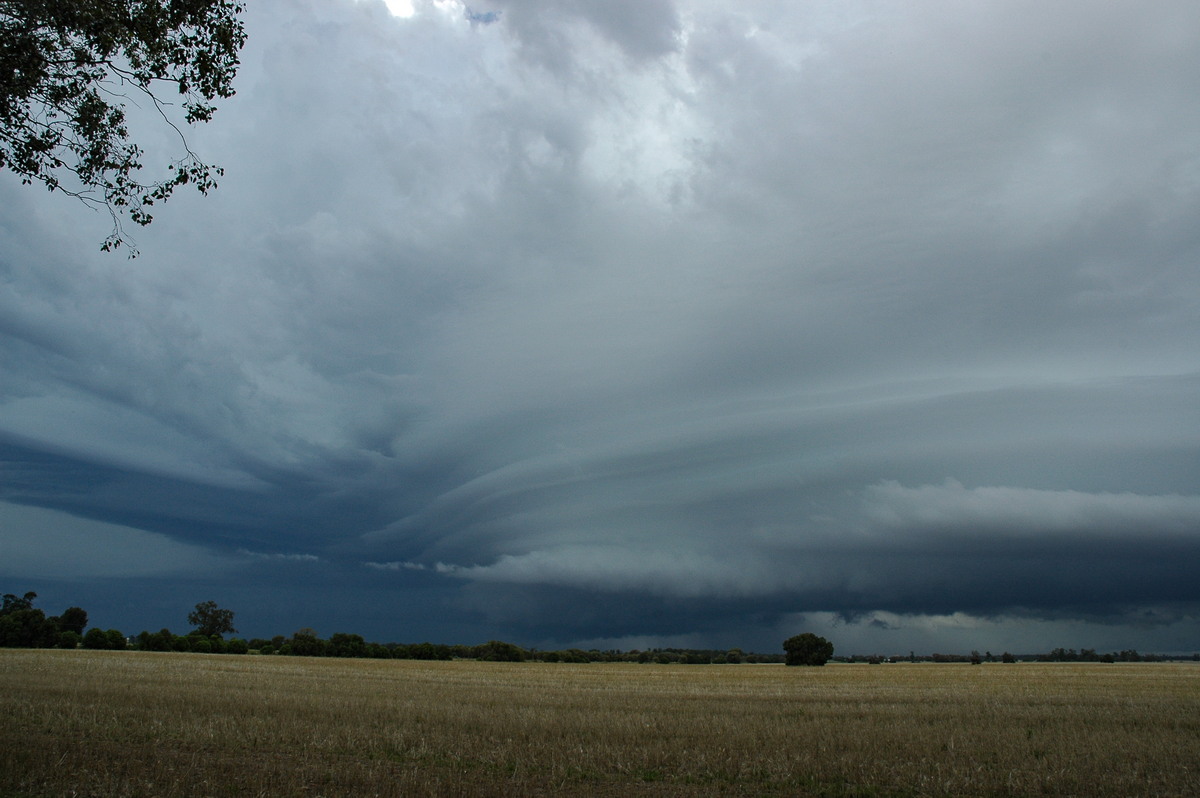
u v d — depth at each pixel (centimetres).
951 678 6003
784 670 8200
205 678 4172
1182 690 4247
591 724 2219
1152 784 1409
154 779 1288
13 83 1288
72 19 1264
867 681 5525
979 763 1584
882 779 1454
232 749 1702
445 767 1546
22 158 1368
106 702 2495
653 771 1545
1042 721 2467
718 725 2245
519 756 1664
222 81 1469
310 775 1390
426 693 3556
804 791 1389
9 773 1216
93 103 1396
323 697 3008
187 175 1490
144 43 1385
